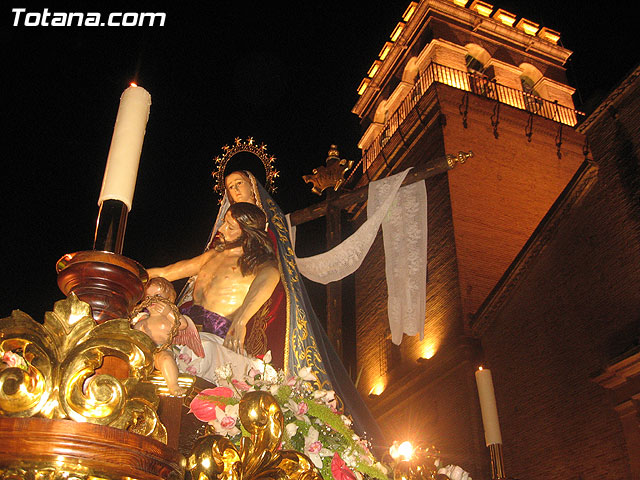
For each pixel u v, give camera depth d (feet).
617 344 39.50
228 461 6.49
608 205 42.60
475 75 68.33
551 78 74.43
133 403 5.35
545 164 64.03
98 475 4.75
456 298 53.72
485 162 61.72
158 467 5.03
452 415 49.37
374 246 71.56
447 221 58.03
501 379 47.83
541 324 45.85
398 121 71.87
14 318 5.05
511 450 45.16
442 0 74.84
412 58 76.07
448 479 9.32
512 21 78.02
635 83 41.93
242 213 11.38
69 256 6.15
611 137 43.52
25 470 4.63
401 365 59.21
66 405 4.82
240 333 9.63
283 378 7.92
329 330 21.36
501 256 56.59
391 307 17.37
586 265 43.39
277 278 10.80
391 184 18.43
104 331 5.26
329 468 7.57
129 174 6.75
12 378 4.73
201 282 11.09
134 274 6.09
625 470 37.11
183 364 8.05
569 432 41.29
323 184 23.84
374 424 12.01
